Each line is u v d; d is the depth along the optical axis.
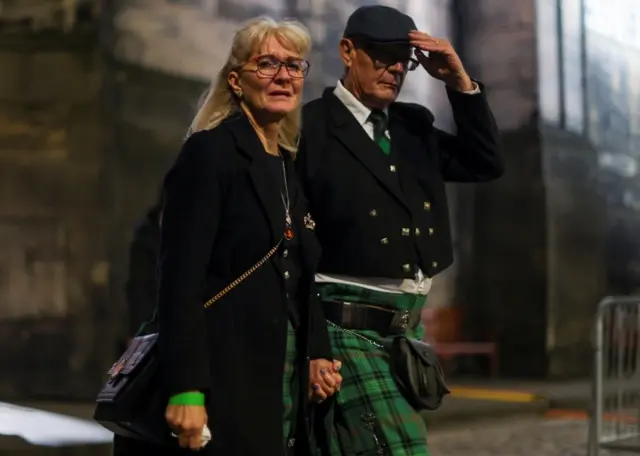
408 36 5.80
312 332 5.10
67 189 14.37
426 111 6.18
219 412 4.41
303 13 17.23
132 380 4.39
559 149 20.97
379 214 5.69
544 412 16.20
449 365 20.75
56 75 14.41
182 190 4.49
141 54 14.80
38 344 14.16
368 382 5.63
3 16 14.34
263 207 4.60
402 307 5.78
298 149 5.75
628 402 10.68
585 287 21.34
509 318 20.80
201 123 4.90
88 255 14.34
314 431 5.49
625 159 22.69
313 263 4.93
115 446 4.70
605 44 22.36
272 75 4.80
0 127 14.27
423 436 5.67
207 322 4.50
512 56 20.83
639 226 22.81
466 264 21.16
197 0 15.39
